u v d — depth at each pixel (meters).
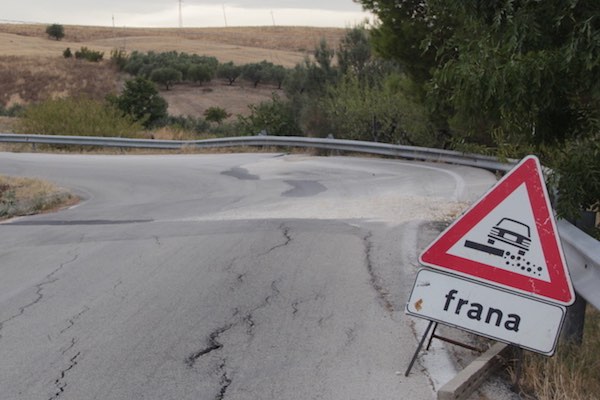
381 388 4.65
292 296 6.71
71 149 30.69
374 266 7.78
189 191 15.89
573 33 5.24
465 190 13.87
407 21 17.28
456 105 6.50
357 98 24.52
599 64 5.20
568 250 5.41
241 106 69.50
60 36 124.81
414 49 17.59
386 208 11.76
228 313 6.23
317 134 28.69
